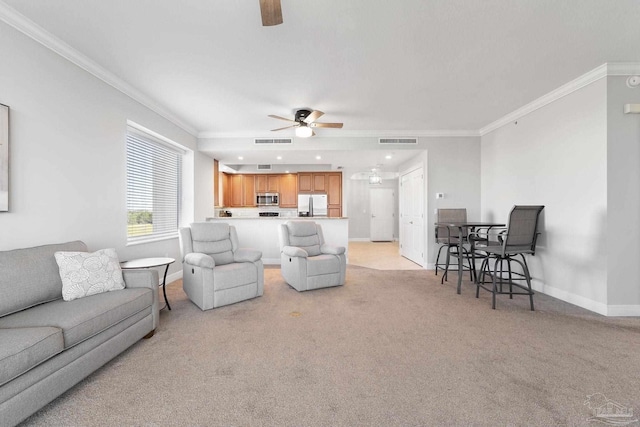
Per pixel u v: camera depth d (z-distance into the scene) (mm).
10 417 1297
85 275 2104
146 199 3953
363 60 2742
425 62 2779
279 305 3195
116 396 1632
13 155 2094
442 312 2977
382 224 9961
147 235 3979
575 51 2596
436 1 1968
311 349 2184
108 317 1863
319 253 4270
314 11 2057
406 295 3584
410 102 3793
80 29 2254
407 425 1414
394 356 2078
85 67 2697
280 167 7664
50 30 2264
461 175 5121
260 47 2520
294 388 1708
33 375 1401
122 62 2760
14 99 2098
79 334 1644
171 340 2332
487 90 3418
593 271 3000
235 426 1409
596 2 1979
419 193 5617
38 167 2273
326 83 3229
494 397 1621
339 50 2570
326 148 5195
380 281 4305
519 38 2395
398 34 2338
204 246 3479
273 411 1515
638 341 2301
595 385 1729
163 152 4426
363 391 1679
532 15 2115
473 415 1479
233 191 8070
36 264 1955
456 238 4555
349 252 7430
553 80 3152
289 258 3869
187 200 5039
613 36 2373
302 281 3680
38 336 1416
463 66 2855
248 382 1768
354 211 9984
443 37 2379
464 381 1774
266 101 3744
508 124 4328
